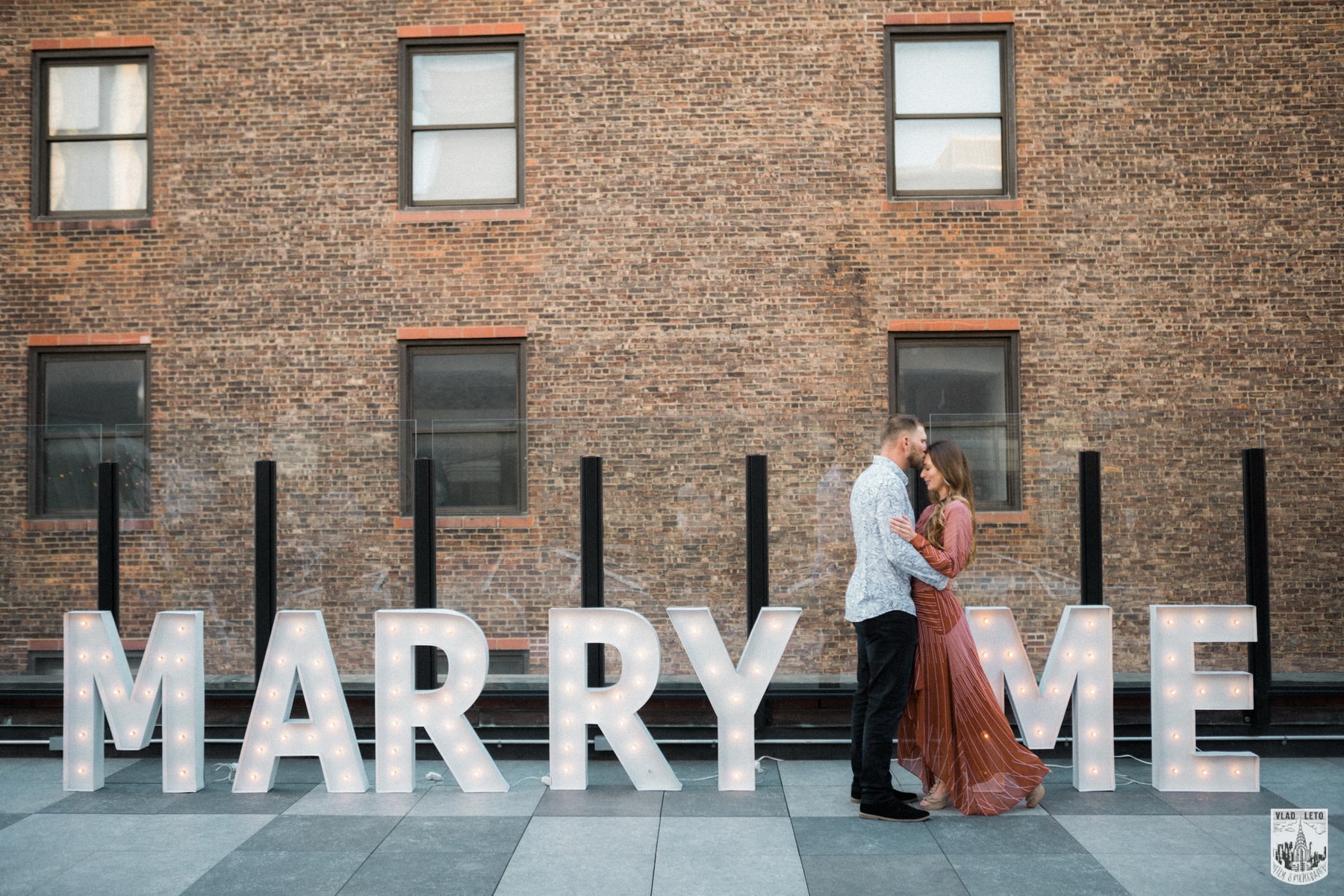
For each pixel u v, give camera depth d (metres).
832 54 9.67
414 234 9.70
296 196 9.76
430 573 6.33
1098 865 4.21
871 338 9.52
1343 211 9.49
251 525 6.55
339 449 6.54
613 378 9.56
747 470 6.31
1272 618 6.20
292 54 9.84
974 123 9.86
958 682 4.93
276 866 4.25
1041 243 9.54
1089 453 6.25
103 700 5.47
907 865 4.22
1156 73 9.59
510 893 3.93
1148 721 6.20
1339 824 4.75
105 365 9.86
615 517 6.39
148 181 10.01
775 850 4.43
